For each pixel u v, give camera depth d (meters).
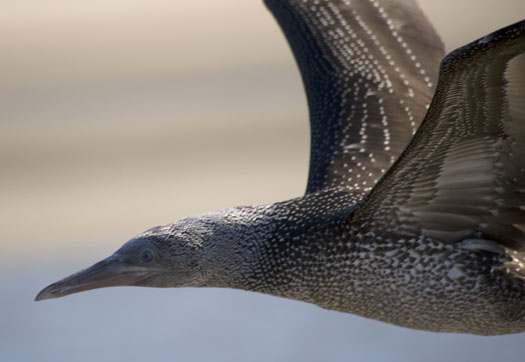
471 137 10.18
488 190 10.62
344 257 11.06
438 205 10.76
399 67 13.23
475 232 10.86
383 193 10.70
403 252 10.91
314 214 11.34
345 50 13.55
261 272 11.34
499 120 10.04
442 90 9.62
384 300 11.09
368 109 12.88
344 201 11.49
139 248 11.43
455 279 10.85
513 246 10.88
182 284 11.41
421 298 10.98
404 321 11.17
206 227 11.41
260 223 11.41
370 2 13.88
